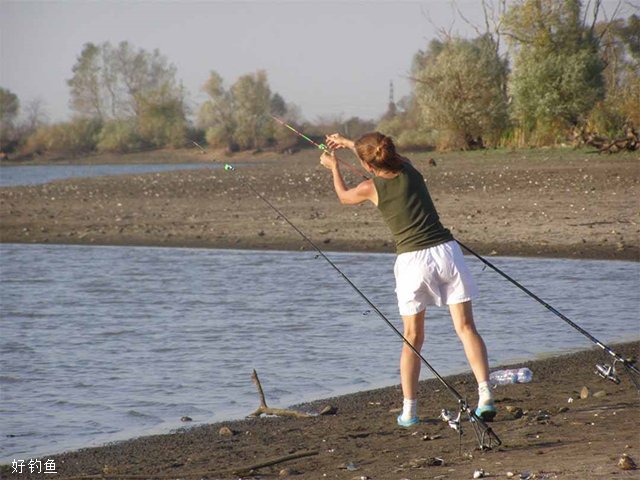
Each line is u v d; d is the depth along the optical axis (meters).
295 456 22.52
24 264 67.69
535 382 30.47
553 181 112.94
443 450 21.89
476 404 27.78
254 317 45.16
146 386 32.50
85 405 30.23
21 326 44.06
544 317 42.94
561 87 189.50
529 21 194.25
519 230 74.88
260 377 33.47
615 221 77.62
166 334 41.56
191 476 21.41
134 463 23.38
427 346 37.25
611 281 53.38
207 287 55.25
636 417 23.81
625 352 35.16
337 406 28.78
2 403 30.55
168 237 81.38
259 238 78.31
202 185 139.25
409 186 23.17
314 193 116.44
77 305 50.03
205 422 27.83
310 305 48.19
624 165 131.62
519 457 20.11
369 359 35.84
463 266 23.30
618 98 180.12
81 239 82.81
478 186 112.38
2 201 121.06
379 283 55.12
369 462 21.44
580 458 19.38
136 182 155.25
